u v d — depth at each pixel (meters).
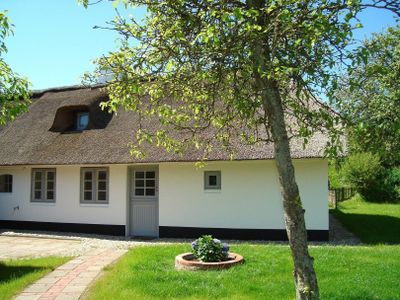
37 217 16.28
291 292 6.82
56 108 18.06
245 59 4.54
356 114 4.55
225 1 4.47
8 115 7.83
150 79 4.93
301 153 11.98
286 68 4.14
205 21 4.42
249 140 5.98
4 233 15.43
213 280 7.60
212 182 13.98
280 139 4.62
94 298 6.81
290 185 4.56
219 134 6.44
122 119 16.20
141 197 14.86
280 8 4.11
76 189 15.70
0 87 7.57
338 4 3.97
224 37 4.38
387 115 4.42
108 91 5.20
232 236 13.55
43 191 16.36
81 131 16.34
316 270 8.11
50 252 11.74
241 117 5.59
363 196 27.55
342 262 8.77
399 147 4.57
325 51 4.36
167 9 4.67
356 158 27.23
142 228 14.77
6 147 16.80
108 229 15.06
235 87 4.97
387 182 27.11
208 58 4.70
